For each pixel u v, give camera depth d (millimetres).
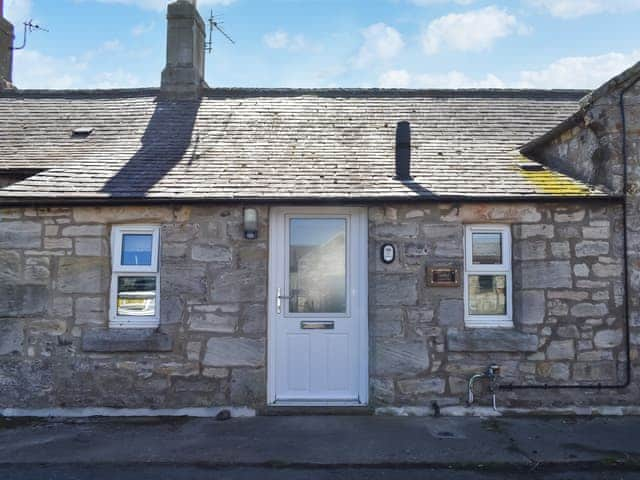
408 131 6922
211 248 6344
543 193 6246
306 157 7273
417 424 5969
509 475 4773
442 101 9242
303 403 6441
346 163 7094
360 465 4934
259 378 6297
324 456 5086
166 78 9555
